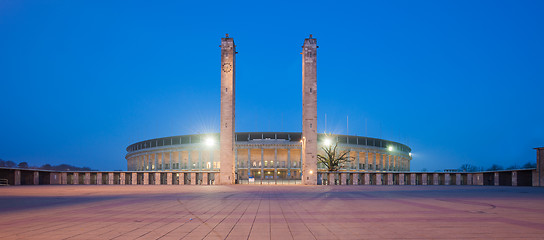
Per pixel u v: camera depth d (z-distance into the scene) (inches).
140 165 5625.0
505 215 716.0
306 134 2765.7
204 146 4670.3
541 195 1378.0
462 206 912.9
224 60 2829.7
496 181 2773.1
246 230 553.9
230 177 2733.8
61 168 6471.5
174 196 1341.0
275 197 1285.7
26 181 2647.6
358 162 4849.9
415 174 2970.0
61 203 1027.9
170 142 5027.1
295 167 4677.7
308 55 2829.7
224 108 2792.8
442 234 508.1
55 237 496.7
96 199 1185.4
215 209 862.5
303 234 517.0
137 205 967.0
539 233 512.4
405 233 518.0
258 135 4714.6
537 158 2388.0
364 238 483.2
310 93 2797.7
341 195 1408.7
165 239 483.2
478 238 477.4
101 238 490.0
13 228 574.6
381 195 1406.3
